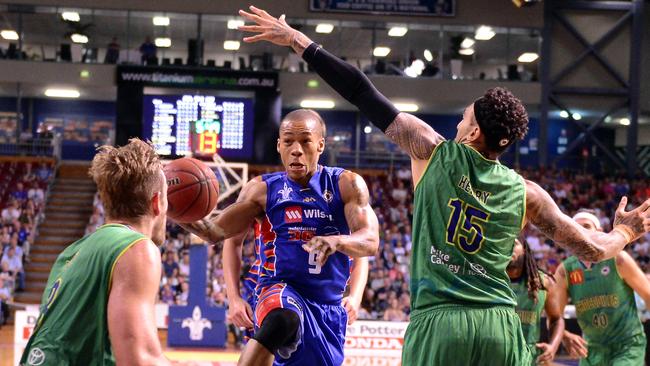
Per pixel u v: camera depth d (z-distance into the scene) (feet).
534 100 92.79
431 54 92.27
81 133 104.37
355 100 12.60
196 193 13.65
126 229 9.86
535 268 20.08
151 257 9.59
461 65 92.43
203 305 52.95
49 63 86.94
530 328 20.61
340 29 91.61
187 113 77.66
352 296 16.93
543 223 12.38
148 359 9.16
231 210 15.06
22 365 9.69
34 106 103.65
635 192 88.74
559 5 93.25
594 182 89.51
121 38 91.91
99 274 9.53
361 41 92.32
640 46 93.91
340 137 104.94
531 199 12.30
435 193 12.00
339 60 12.65
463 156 12.03
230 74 81.15
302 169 14.75
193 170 13.80
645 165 110.01
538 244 74.43
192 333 52.65
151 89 81.00
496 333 11.66
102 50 92.07
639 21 93.76
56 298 9.73
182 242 71.31
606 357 22.36
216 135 77.77
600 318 22.20
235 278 16.89
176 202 13.61
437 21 91.50
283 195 14.92
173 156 77.46
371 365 42.09
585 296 22.33
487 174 12.04
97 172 10.13
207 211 13.88
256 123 80.43
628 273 21.77
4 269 70.13
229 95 81.51
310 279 14.67
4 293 66.85
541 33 92.99
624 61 94.17
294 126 14.84
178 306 52.90
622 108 94.84
